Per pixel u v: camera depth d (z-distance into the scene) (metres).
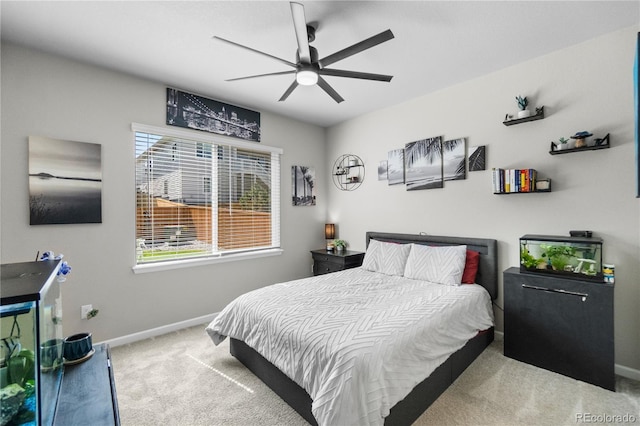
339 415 1.36
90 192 2.64
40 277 1.05
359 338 1.63
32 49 2.39
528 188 2.59
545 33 2.28
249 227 3.89
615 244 2.29
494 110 2.91
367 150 4.13
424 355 1.77
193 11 1.98
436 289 2.61
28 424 0.87
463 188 3.16
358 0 1.88
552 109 2.57
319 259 4.26
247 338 2.17
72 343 1.45
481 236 3.03
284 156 4.22
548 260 2.39
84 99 2.63
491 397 1.95
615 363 2.28
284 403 1.92
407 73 2.93
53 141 2.47
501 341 2.83
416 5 1.94
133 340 2.88
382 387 1.46
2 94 2.28
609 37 2.29
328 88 2.43
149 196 3.04
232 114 3.64
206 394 2.02
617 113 2.27
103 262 2.73
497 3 1.93
